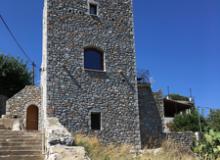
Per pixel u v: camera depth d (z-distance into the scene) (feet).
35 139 43.73
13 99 87.25
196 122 105.60
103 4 77.97
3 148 39.86
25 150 39.24
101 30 76.07
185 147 76.13
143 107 83.76
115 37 76.89
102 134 69.72
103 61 74.74
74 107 69.26
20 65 120.78
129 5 80.59
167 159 53.16
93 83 72.23
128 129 72.13
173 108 118.32
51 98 68.13
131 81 75.56
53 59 70.44
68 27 73.41
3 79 114.62
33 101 87.35
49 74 69.31
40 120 85.10
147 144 76.69
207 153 32.04
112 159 44.29
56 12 73.26
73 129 67.87
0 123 67.82
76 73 71.41
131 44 77.97
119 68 75.31
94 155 41.86
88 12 76.07
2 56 117.70
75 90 70.33
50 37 71.41
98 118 71.05
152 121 83.46
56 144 35.99
